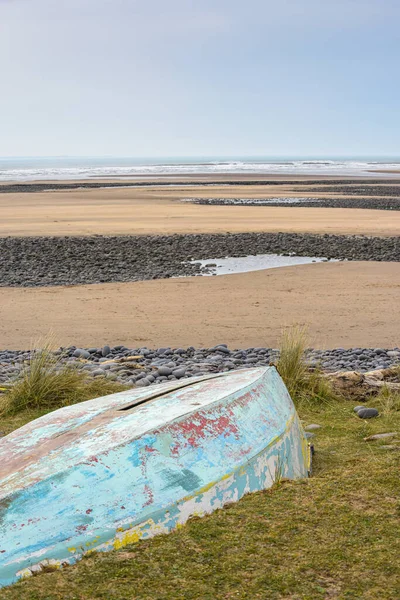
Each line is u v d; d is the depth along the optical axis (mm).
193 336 12164
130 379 8734
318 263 20922
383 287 16953
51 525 3193
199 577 2889
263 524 3383
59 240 26250
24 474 3543
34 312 14336
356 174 109875
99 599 2740
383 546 3119
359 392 7789
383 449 5227
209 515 3520
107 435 3889
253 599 2713
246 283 17672
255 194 55938
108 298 15820
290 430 4520
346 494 3771
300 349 8234
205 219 34438
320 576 2881
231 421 4121
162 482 3520
